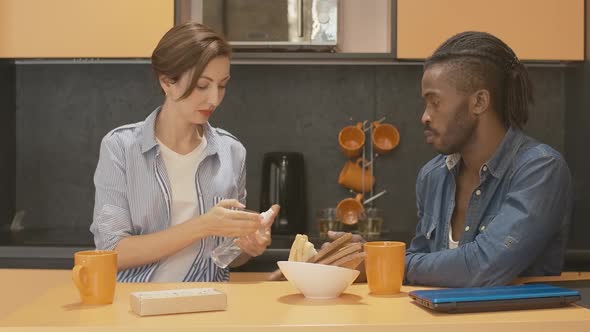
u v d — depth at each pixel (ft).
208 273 5.78
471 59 5.19
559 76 9.71
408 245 8.59
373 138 9.64
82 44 8.61
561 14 8.55
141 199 5.76
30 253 7.95
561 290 4.04
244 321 3.64
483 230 5.33
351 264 4.36
